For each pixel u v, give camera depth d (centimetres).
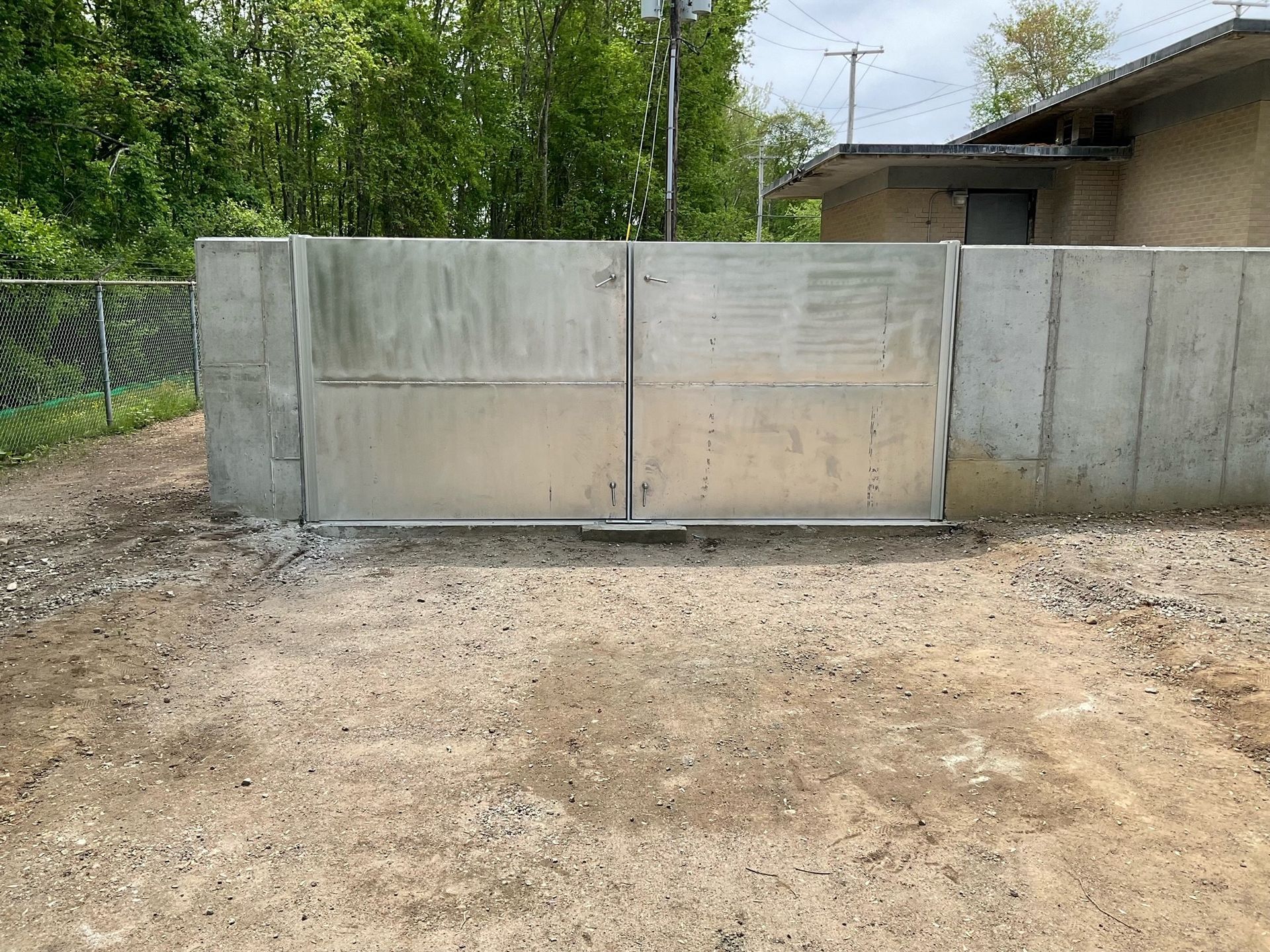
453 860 300
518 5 3008
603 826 321
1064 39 3972
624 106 3078
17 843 306
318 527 697
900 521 717
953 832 316
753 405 702
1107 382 707
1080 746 376
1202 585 543
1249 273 699
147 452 1035
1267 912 272
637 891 285
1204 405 714
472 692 430
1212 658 440
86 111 1591
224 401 694
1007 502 720
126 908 275
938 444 711
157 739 381
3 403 1059
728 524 712
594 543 691
